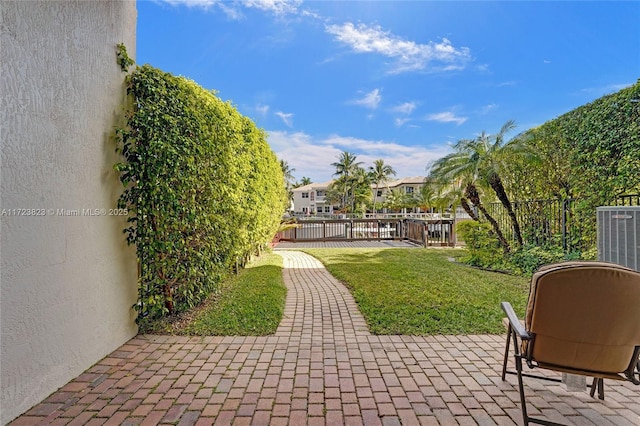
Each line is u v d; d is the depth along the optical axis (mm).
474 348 3133
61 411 2160
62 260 2465
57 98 2398
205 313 4055
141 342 3277
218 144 4379
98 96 2855
